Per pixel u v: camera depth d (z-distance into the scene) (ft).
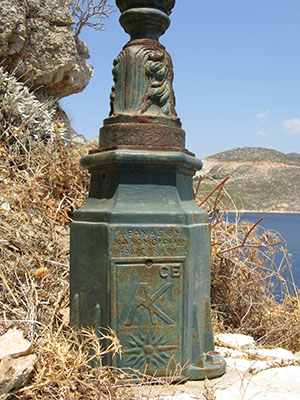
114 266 6.28
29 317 7.31
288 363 7.84
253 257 11.69
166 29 7.45
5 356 5.75
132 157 6.42
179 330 6.53
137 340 6.39
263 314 10.77
